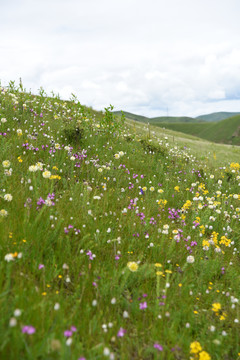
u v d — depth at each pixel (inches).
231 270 171.6
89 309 104.0
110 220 181.9
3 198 152.7
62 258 131.0
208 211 231.0
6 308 88.0
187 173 418.0
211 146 1183.6
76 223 160.2
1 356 72.0
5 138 248.2
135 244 168.1
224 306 138.6
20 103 388.8
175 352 101.3
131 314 117.6
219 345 108.2
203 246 181.6
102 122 441.7
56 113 463.2
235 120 7765.8
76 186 202.4
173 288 136.9
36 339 81.2
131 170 333.1
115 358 91.6
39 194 170.1
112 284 124.1
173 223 222.8
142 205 230.2
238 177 446.0
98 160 297.0
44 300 99.0
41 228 139.4
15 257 115.1
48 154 259.3
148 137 538.3
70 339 75.8
